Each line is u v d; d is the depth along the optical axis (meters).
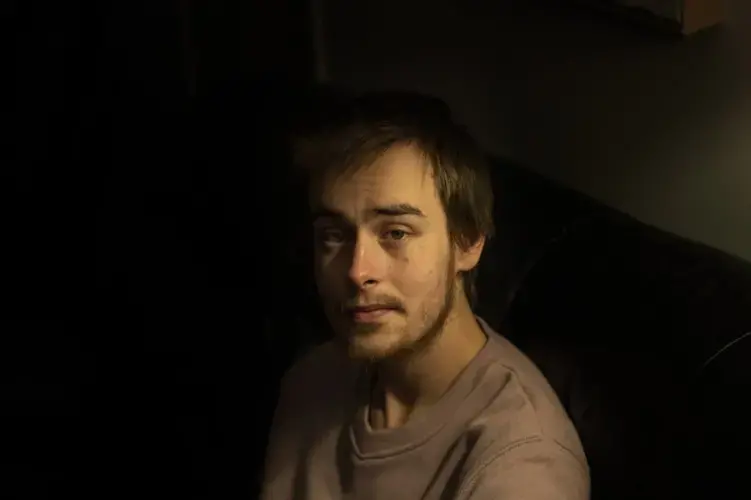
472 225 0.92
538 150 1.38
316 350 1.12
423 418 0.92
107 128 1.50
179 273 1.42
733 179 1.13
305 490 1.00
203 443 1.38
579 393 1.00
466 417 0.90
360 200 0.86
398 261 0.86
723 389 0.86
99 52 1.52
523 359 0.96
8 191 1.49
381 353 0.88
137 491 1.38
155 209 1.44
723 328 0.89
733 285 0.93
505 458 0.85
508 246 1.16
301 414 1.06
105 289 1.45
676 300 0.95
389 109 0.91
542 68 1.34
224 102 1.42
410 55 1.54
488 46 1.41
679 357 0.91
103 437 1.41
